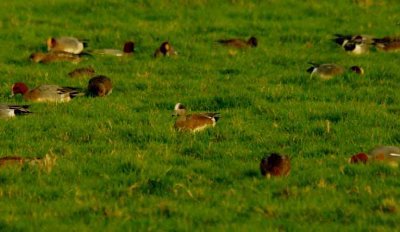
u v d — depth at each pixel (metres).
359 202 17.47
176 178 18.98
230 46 34.84
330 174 19.09
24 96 26.11
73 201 17.41
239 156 20.80
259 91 27.62
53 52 32.31
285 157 19.00
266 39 36.75
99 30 37.66
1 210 16.81
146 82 29.00
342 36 36.09
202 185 18.56
